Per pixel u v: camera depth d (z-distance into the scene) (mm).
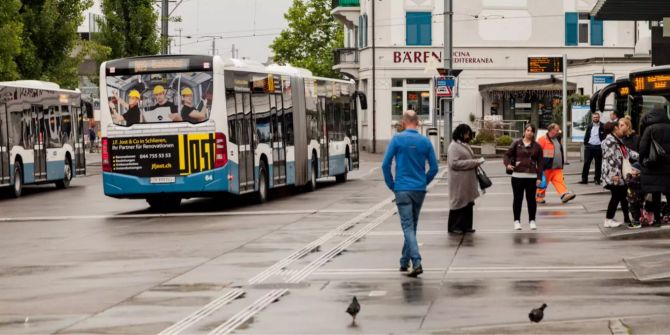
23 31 86000
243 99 52594
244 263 31062
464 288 25484
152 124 49781
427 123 127250
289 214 47438
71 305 24422
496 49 127250
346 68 135250
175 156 49625
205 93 49562
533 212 38719
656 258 29734
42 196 65438
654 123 37062
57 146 71625
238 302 24266
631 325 19969
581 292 24500
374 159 111750
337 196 58719
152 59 49906
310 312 22766
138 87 49906
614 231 37406
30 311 23719
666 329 19516
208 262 31484
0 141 61469
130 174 49969
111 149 50094
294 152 60844
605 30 127000
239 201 56938
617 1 49688
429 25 127438
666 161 37000
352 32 140625
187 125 49594
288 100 60156
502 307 22750
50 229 43531
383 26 127562
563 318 21234
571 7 127000
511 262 30047
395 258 31406
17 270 30828
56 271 30453
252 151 53406
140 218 47750
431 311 22516
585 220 42094
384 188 65625
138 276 28938
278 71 59125
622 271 27844
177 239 38156
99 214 50750
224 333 20703
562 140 85625
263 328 21109
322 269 29406
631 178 38250
